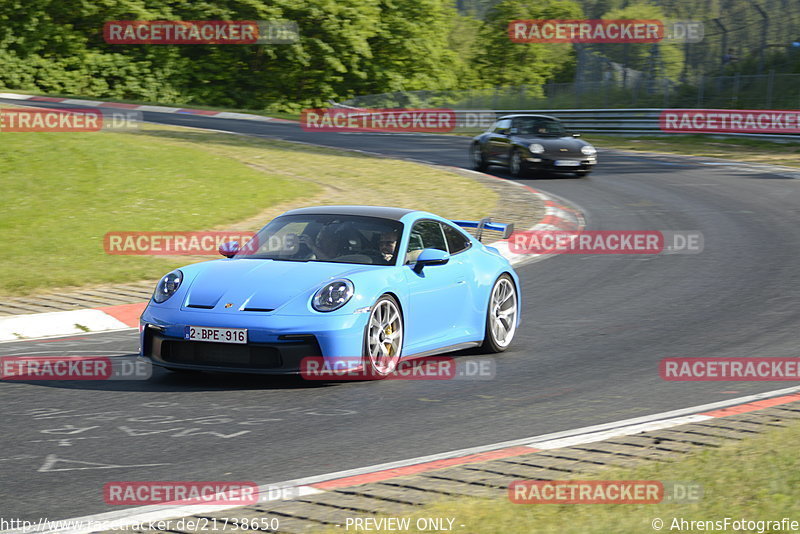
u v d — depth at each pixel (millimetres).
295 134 123250
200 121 134625
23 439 20812
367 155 96125
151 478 18062
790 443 19188
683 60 157500
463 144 120312
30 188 56438
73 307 36656
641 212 67438
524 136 88875
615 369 28719
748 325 35312
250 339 24844
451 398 24984
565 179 87438
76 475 18250
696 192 78125
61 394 24984
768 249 53062
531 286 44094
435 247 30047
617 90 160375
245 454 19797
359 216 29656
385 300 26734
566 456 19062
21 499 16781
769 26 151375
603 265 49062
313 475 18281
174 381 26625
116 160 66500
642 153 114312
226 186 63906
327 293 25734
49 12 196125
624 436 20703
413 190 72312
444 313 29188
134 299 38562
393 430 21797
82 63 197125
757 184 82938
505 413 23469
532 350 31672
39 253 45156
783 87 140250
